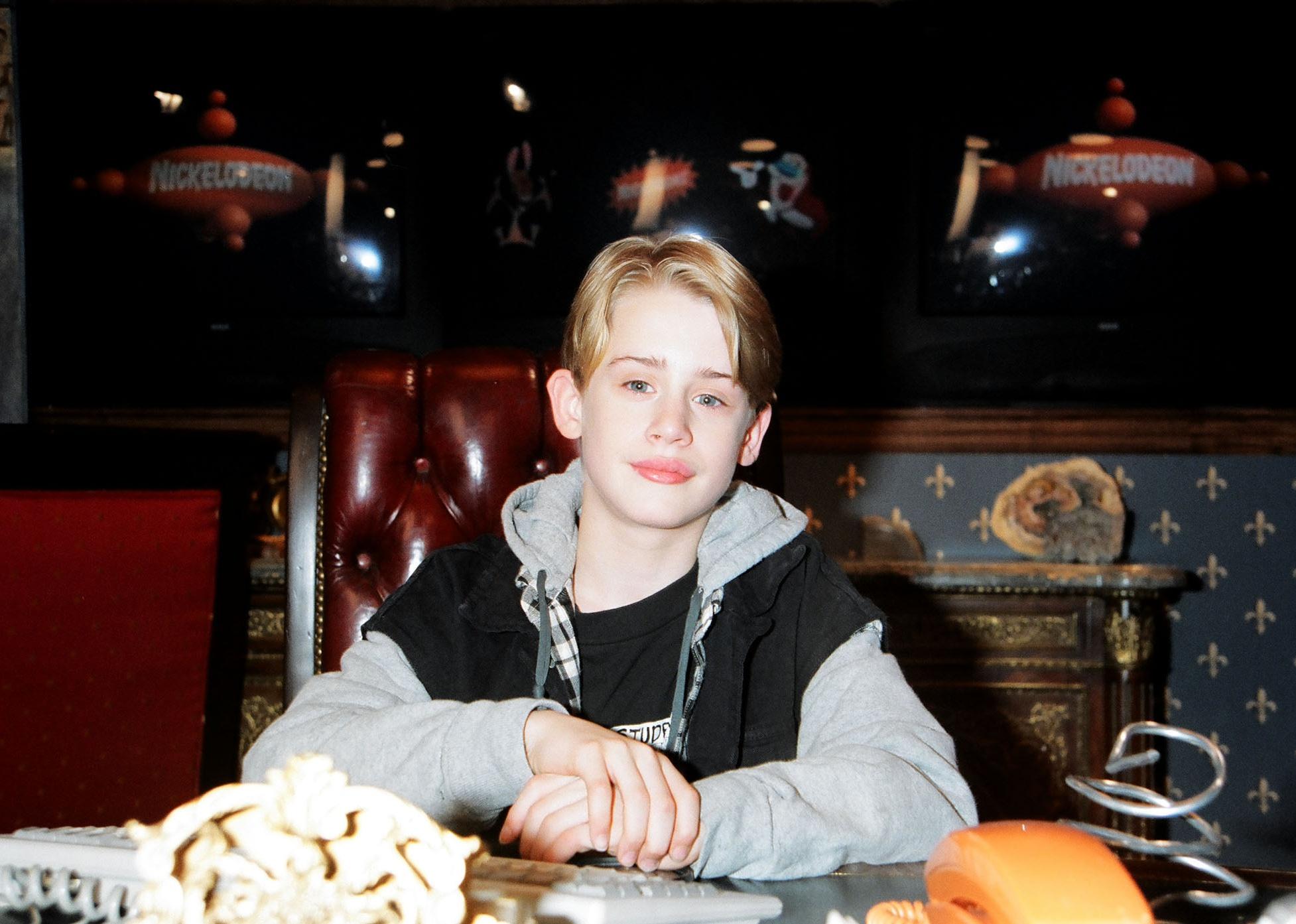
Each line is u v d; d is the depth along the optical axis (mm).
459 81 3078
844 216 3023
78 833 538
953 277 3002
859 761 890
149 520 1866
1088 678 2592
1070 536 2824
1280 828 2924
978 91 3000
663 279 980
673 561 1095
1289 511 2979
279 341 3047
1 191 2951
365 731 881
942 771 945
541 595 1097
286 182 3062
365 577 1434
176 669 1872
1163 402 2982
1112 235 2980
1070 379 2984
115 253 3039
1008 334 2992
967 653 2607
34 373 3010
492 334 3064
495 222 3074
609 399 989
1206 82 2975
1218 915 657
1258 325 2967
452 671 1117
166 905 375
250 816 395
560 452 1467
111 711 1812
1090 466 2912
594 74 3064
